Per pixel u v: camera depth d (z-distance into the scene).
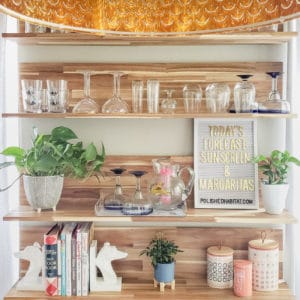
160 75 2.34
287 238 2.30
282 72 2.22
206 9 1.46
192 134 2.37
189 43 2.29
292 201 2.24
